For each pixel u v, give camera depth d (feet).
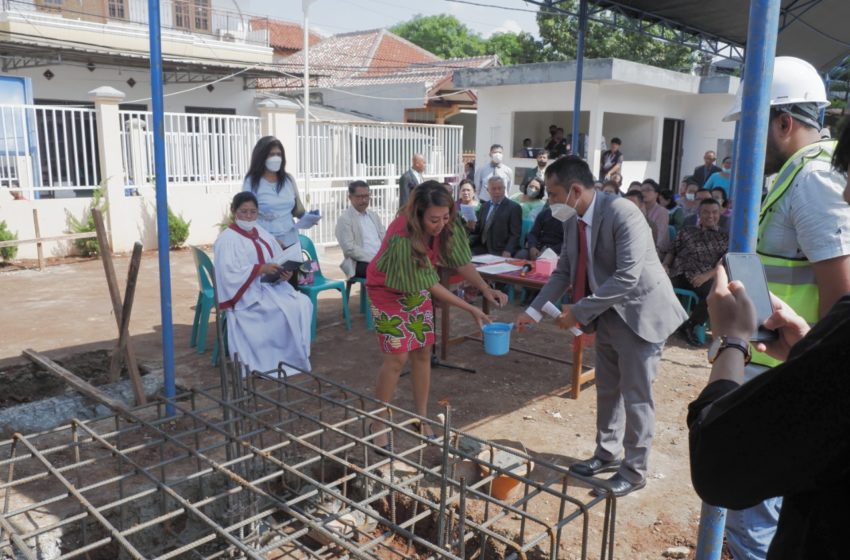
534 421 14.94
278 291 17.52
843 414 3.03
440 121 71.67
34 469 12.17
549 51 91.20
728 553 10.19
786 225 7.78
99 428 13.92
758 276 5.13
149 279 28.96
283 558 11.18
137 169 34.86
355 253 21.47
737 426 3.34
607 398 12.28
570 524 10.91
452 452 9.70
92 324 22.06
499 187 25.46
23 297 25.75
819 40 33.76
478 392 16.60
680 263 22.11
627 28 29.66
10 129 32.14
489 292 13.60
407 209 11.96
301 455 12.62
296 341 17.25
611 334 11.53
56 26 50.24
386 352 12.77
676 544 10.53
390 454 9.61
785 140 7.81
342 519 11.02
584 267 12.04
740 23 30.14
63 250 33.22
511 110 51.67
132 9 56.85
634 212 11.16
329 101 74.02
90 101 51.90
